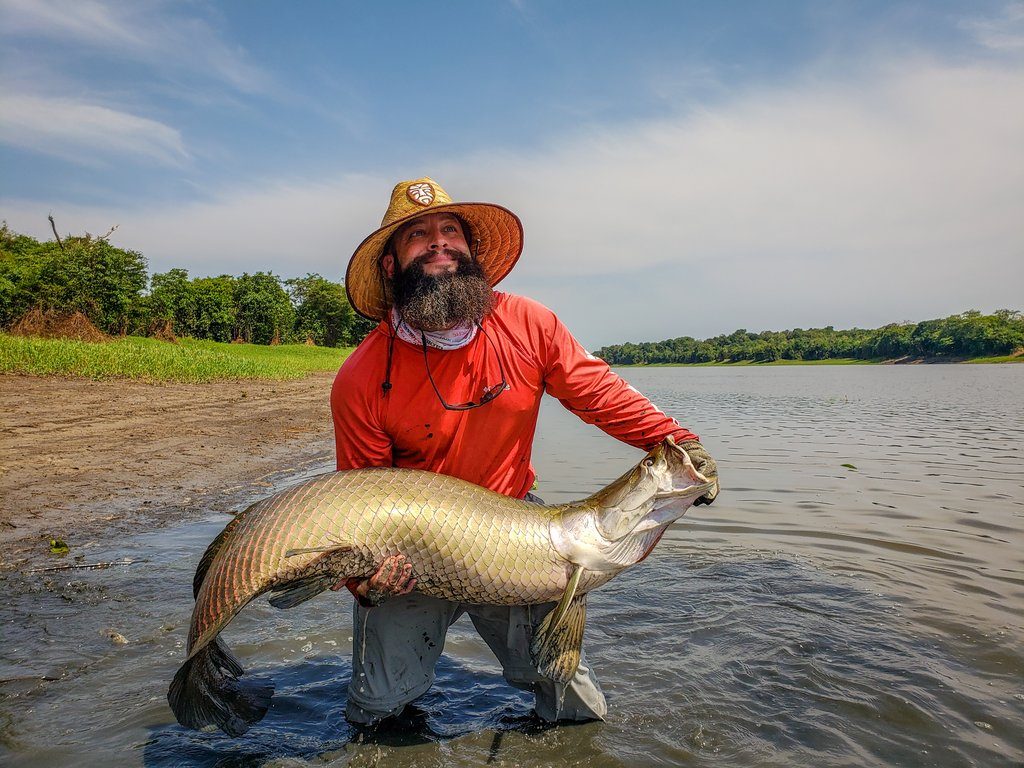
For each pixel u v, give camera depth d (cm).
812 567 274
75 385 825
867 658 195
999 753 152
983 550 296
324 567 138
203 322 4328
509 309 162
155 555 268
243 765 147
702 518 350
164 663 187
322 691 182
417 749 156
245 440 551
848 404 1349
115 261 2286
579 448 637
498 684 190
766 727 163
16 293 2041
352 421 160
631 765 150
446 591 146
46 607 219
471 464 163
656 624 220
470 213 163
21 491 347
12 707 163
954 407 1238
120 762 146
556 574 150
